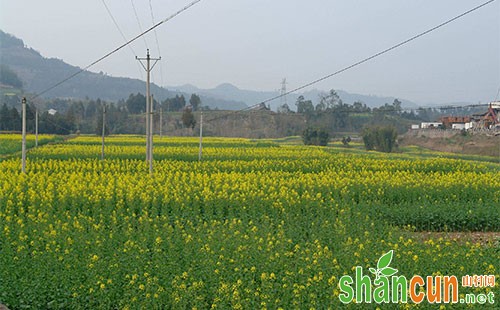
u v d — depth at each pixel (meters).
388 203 23.70
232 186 24.88
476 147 69.94
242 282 11.07
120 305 10.65
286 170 37.78
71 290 11.20
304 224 18.41
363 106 123.00
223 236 14.20
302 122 117.88
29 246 15.34
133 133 124.38
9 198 20.98
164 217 18.03
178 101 156.25
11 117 99.31
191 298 10.56
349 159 44.03
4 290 11.48
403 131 101.38
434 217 20.73
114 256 12.56
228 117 122.75
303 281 10.87
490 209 20.97
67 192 21.92
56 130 103.88
